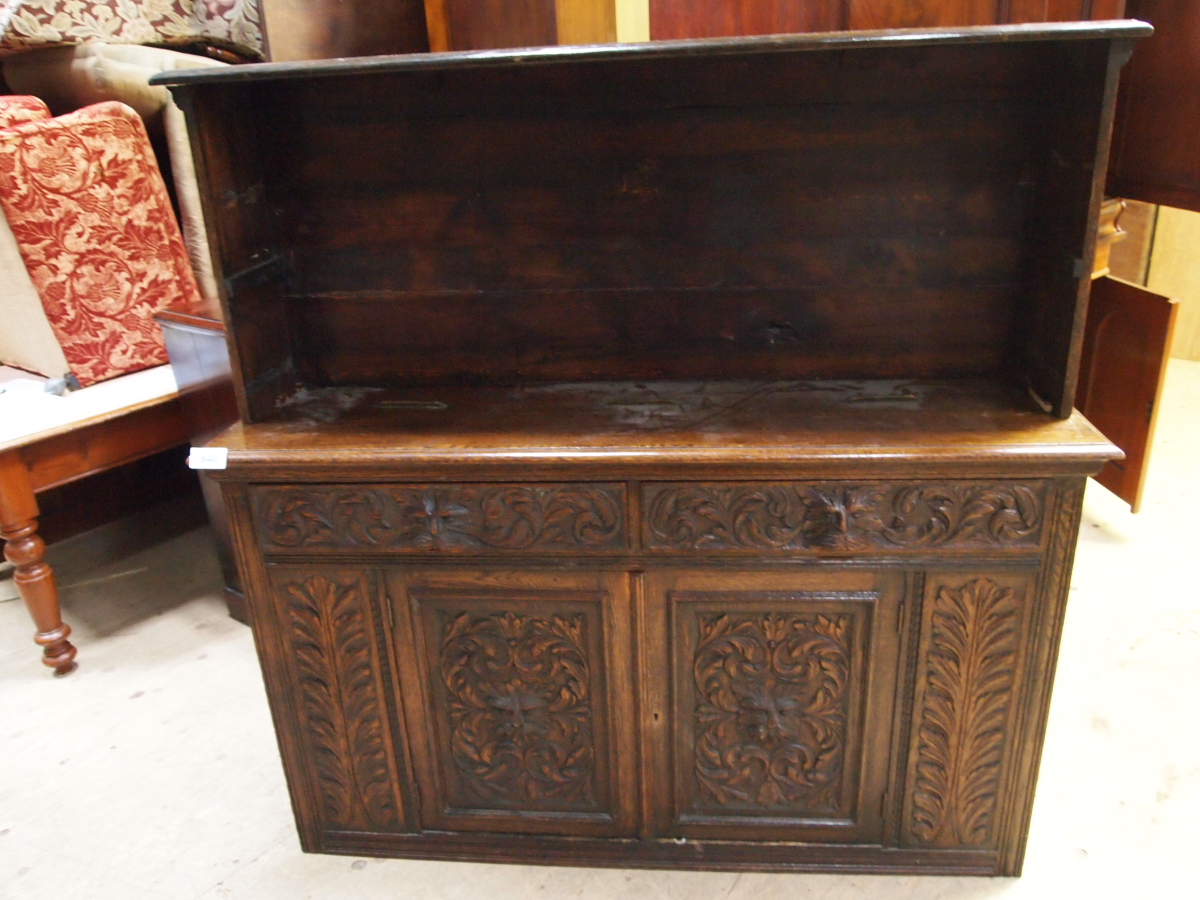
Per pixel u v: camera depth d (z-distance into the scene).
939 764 1.50
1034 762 1.49
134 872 1.65
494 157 1.51
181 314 2.06
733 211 1.51
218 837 1.72
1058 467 1.30
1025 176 1.45
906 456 1.30
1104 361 2.58
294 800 1.64
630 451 1.35
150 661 2.24
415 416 1.52
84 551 2.76
